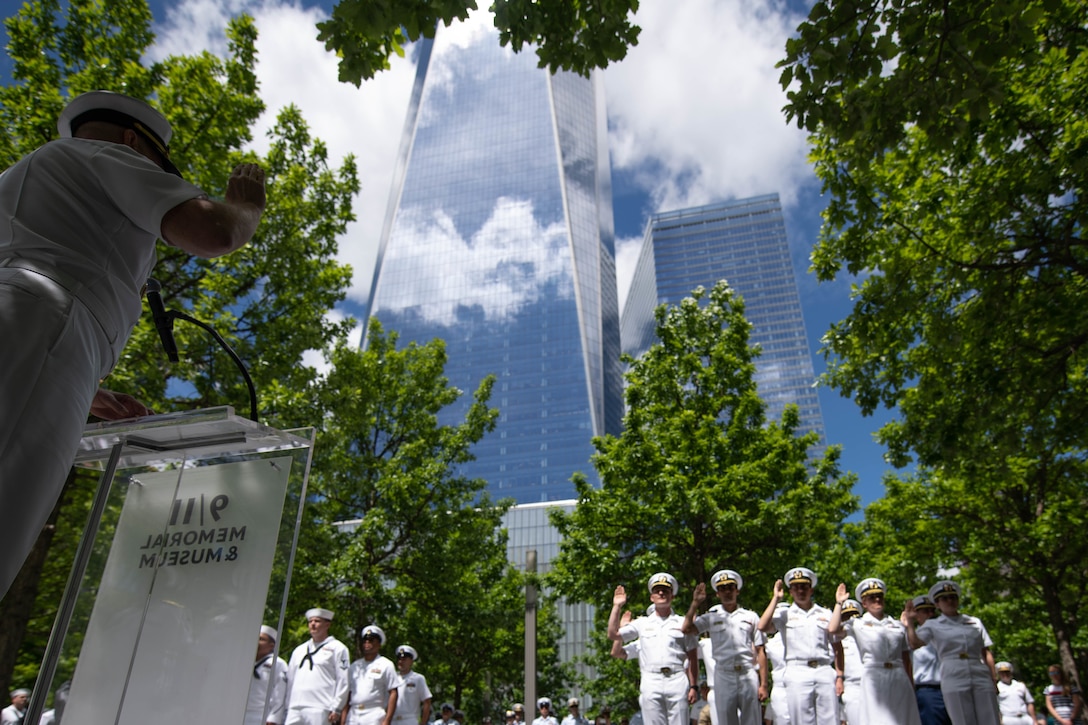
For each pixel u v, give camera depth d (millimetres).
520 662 29875
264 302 14297
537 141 158625
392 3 5105
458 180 159750
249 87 13969
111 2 12578
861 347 12289
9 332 1343
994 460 11578
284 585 2334
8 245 1530
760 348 20094
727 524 16531
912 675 8102
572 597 18125
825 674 7887
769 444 18641
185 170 12305
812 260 12273
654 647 7465
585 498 18344
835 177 10703
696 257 190250
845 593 7754
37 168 1641
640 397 19688
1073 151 9242
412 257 154250
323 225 15484
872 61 6488
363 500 20266
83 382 1476
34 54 12125
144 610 2461
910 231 11023
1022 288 11016
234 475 2541
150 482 2646
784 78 6762
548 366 136250
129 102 1931
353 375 16578
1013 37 6180
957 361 11945
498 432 132125
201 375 12812
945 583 8492
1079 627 22656
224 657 2318
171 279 12891
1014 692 12242
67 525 2562
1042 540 17219
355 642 18312
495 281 147000
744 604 17156
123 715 2359
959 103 6590
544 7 5742
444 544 19422
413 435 21188
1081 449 11242
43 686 2400
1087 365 12125
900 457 12273
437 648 19859
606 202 167500
